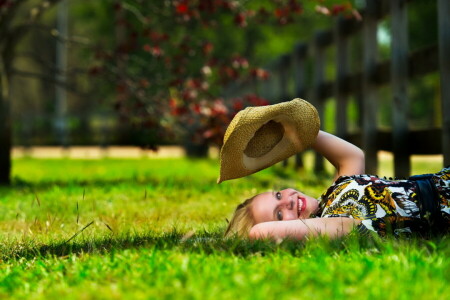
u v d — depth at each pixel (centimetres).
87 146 3838
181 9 1108
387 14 1005
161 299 285
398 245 366
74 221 639
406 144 929
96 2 3588
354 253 355
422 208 410
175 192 875
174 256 363
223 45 3544
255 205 443
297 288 291
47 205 748
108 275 345
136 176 1266
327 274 309
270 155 452
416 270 310
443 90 770
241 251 386
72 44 1253
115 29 3300
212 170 1606
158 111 1168
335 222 412
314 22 3769
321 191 858
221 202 764
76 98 5028
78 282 340
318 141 470
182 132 1192
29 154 3106
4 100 1184
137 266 357
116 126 3731
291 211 438
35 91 5022
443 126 770
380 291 281
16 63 4631
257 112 427
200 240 426
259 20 1223
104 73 1242
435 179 422
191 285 298
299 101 445
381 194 416
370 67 1062
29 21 1211
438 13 777
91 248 446
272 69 1855
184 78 1225
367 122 1069
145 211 690
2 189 1014
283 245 383
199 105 1108
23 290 339
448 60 765
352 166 464
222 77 1247
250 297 278
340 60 1254
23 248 479
